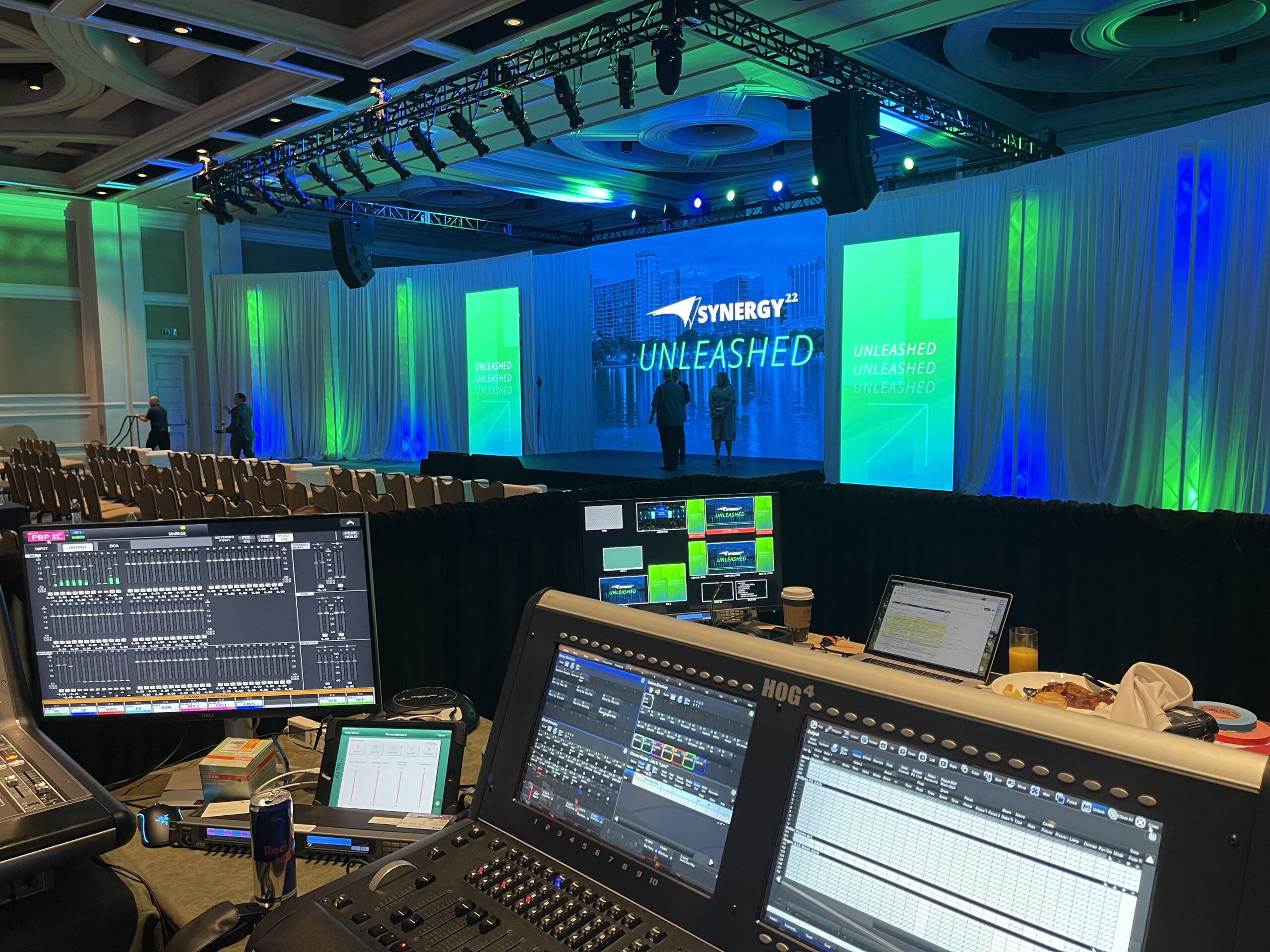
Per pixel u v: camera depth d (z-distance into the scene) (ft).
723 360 39.37
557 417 44.09
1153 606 9.83
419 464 44.29
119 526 4.81
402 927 2.69
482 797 3.31
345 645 4.86
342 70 23.13
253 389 46.80
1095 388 23.09
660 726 2.97
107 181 36.27
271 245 49.11
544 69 22.17
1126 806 2.05
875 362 28.30
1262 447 19.02
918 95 26.04
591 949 2.53
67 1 19.04
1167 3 21.20
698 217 41.96
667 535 8.18
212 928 3.42
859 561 12.06
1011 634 6.89
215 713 4.86
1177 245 20.48
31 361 40.22
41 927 3.50
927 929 2.27
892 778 2.44
